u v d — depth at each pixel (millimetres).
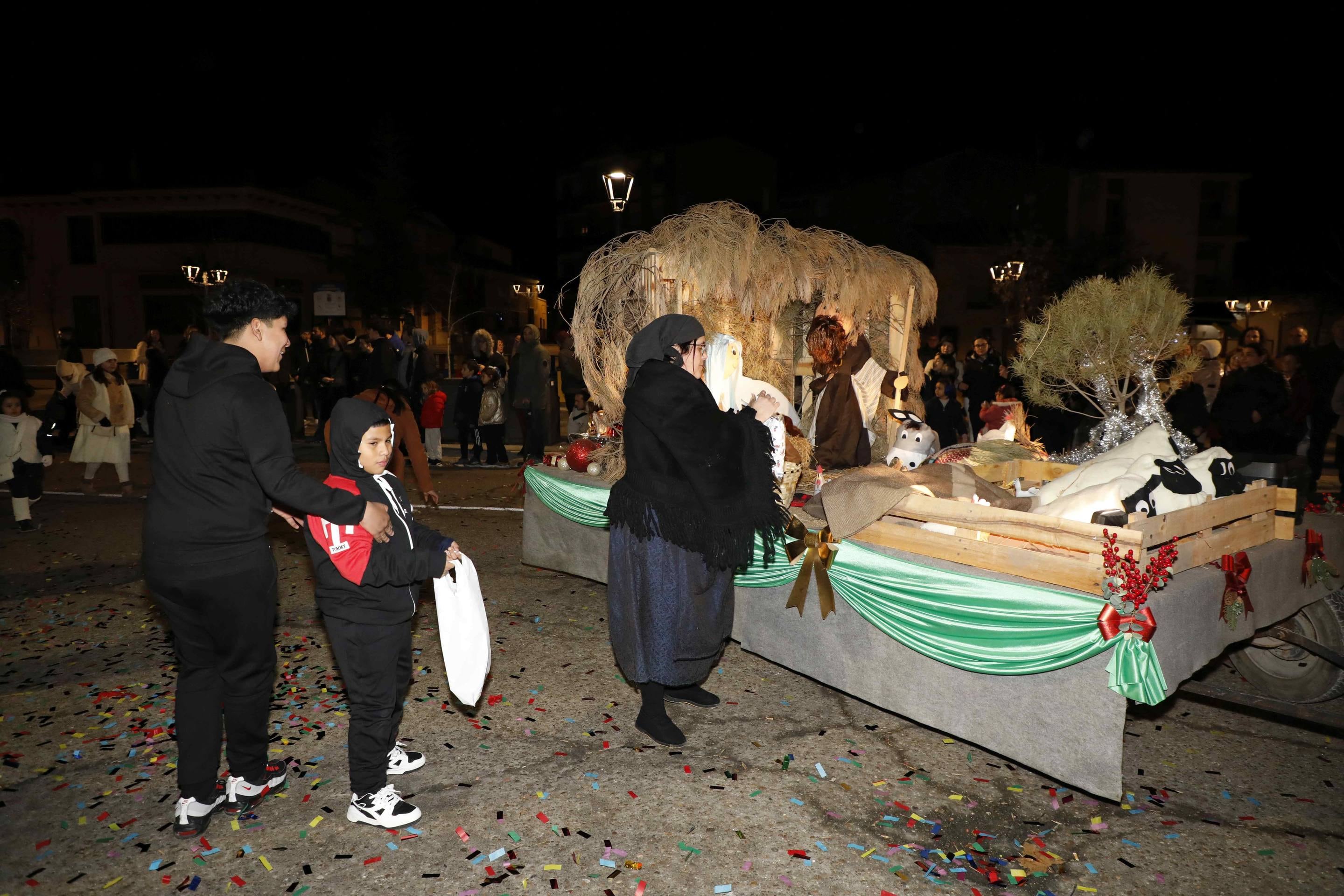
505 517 7969
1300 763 3270
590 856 2684
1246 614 3129
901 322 5973
